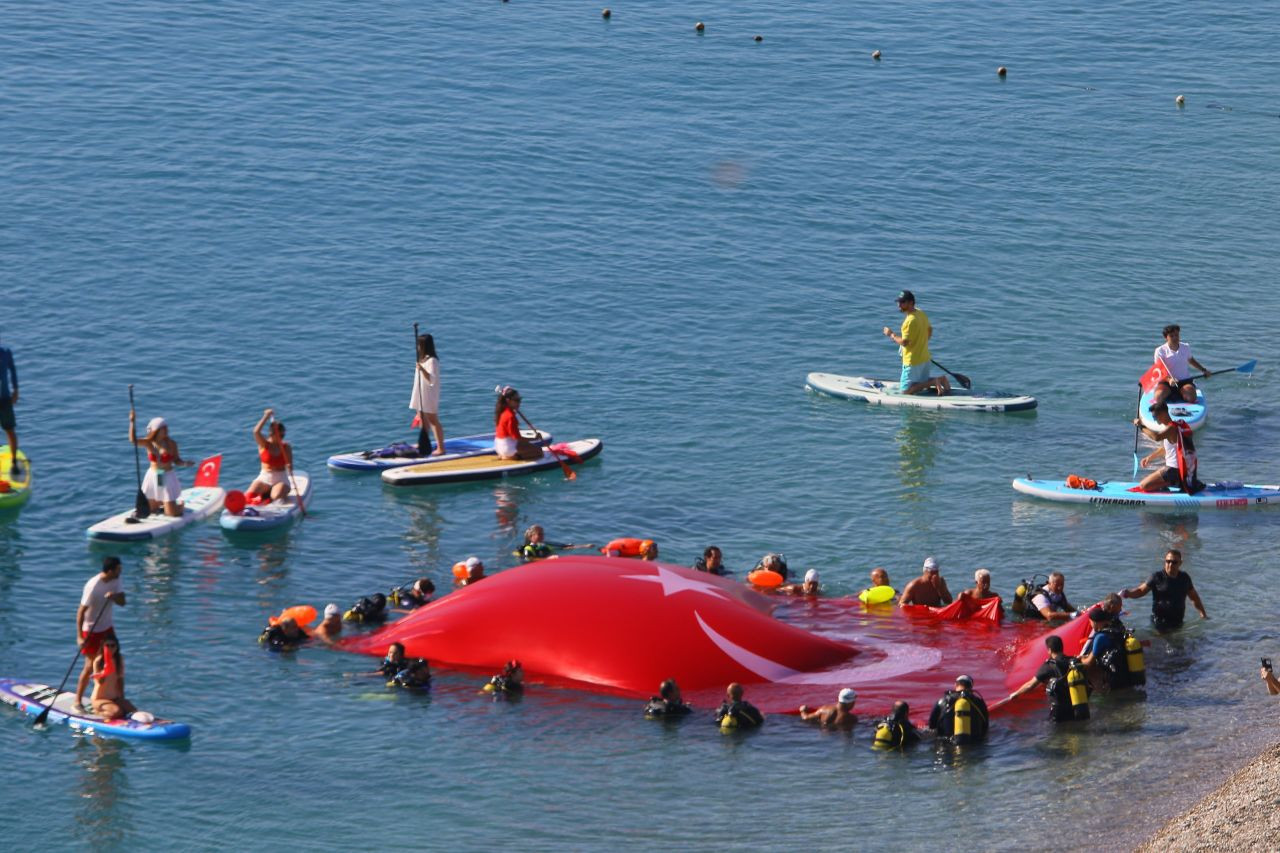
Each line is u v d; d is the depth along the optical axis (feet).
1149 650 190.08
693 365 290.15
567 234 348.18
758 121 423.23
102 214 343.67
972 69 475.72
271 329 296.30
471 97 427.74
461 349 292.40
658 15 511.40
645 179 380.58
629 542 213.87
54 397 264.93
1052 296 327.26
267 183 365.61
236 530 223.30
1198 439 264.31
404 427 262.06
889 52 488.02
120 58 438.40
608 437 260.42
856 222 362.74
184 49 449.48
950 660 186.50
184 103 409.90
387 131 400.26
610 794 157.79
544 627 185.06
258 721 172.35
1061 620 195.72
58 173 363.15
